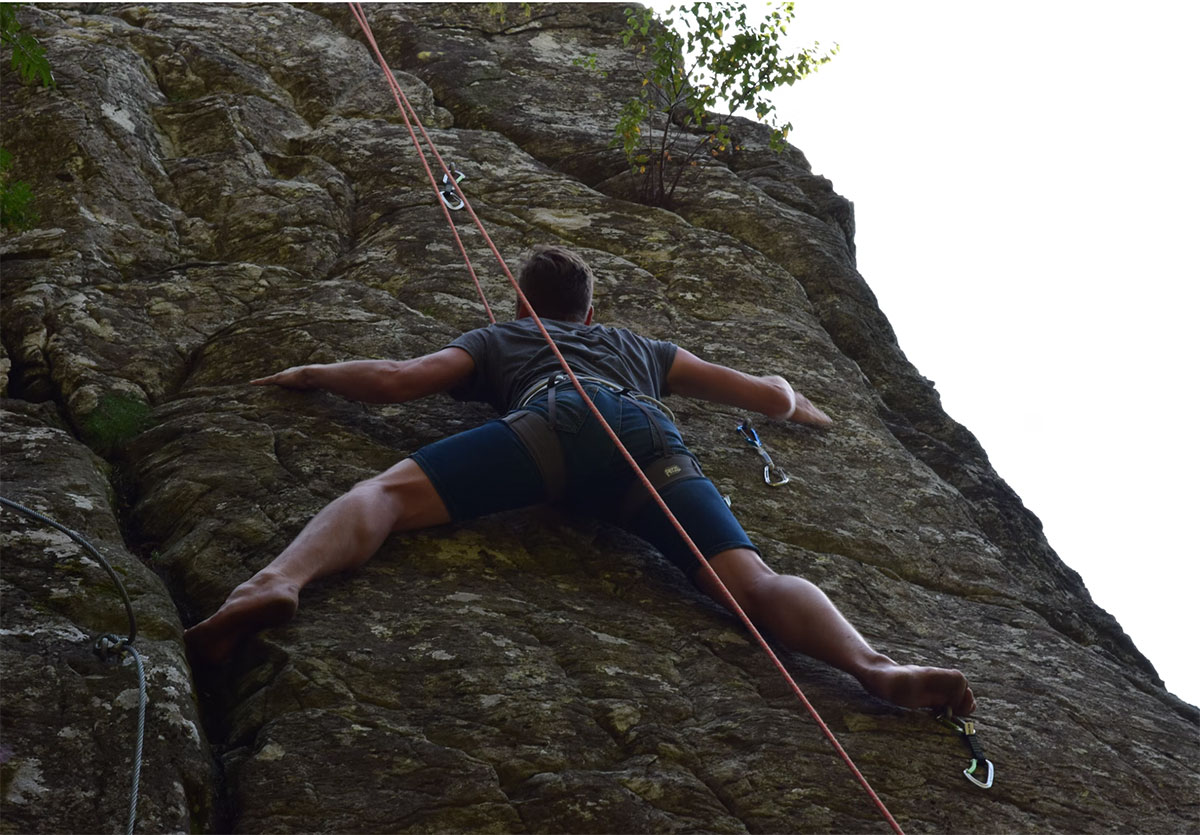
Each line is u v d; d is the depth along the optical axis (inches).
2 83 251.0
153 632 121.5
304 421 167.3
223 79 279.1
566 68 319.3
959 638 157.3
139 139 245.1
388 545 144.5
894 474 190.2
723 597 140.4
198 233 227.5
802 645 134.3
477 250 226.5
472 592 139.3
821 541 167.8
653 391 161.6
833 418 199.0
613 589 147.5
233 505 148.9
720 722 125.9
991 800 122.4
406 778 110.2
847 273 248.7
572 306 167.5
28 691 108.5
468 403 179.5
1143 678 161.3
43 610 119.9
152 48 283.0
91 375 174.4
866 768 122.0
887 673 127.6
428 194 246.2
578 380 151.5
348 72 297.9
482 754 114.5
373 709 118.3
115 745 105.5
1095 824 123.0
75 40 270.4
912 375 231.0
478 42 324.8
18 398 173.6
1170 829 125.2
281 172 254.4
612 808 110.2
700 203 261.1
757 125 313.0
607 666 130.5
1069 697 145.9
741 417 193.6
